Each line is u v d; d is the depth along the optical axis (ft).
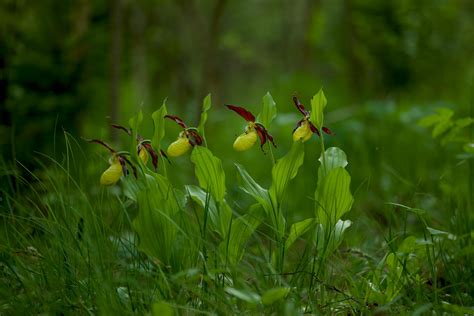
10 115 21.45
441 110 15.67
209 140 33.60
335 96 36.35
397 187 20.53
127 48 33.04
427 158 22.34
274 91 37.65
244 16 67.05
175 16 48.85
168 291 10.77
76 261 11.21
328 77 49.47
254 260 13.20
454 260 12.84
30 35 22.41
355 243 15.33
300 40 47.44
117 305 10.07
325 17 42.39
